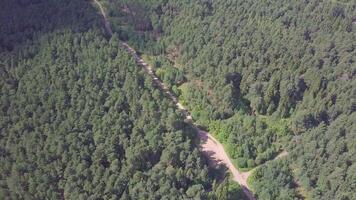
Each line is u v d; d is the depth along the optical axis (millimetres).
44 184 115000
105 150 125250
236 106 151750
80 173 118688
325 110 145250
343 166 124625
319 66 161875
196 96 153750
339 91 148875
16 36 164875
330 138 134875
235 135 142750
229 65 159250
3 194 113562
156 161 130250
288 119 149375
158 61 169125
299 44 168750
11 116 133000
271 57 162500
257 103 149125
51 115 134000
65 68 150750
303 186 127250
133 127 135375
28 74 146500
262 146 138625
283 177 126750
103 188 116750
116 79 149875
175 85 161250
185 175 124812
